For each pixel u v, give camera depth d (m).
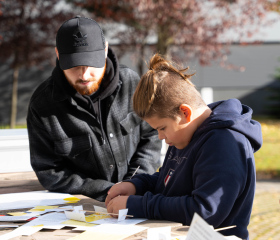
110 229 1.55
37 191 2.30
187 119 1.66
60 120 2.26
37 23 13.70
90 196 2.21
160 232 1.44
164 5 11.48
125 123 2.37
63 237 1.50
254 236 4.63
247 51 21.75
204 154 1.60
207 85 21.61
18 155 3.06
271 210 5.58
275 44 21.81
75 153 2.29
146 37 14.12
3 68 19.09
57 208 1.88
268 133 14.30
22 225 1.64
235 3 12.80
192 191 1.61
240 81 21.80
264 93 21.83
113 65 2.35
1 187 2.48
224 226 1.63
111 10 12.52
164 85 1.65
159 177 1.99
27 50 14.01
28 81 19.39
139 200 1.72
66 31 2.11
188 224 1.57
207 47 13.49
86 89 2.15
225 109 1.72
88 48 2.10
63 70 2.16
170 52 14.93
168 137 1.71
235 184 1.53
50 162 2.31
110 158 2.35
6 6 13.45
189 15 12.45
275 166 8.62
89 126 2.29
